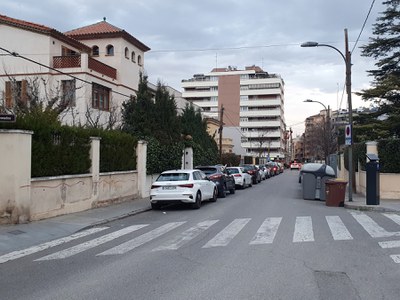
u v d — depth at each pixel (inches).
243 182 1129.4
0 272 283.9
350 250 340.8
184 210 639.8
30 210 479.2
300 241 377.4
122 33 1286.9
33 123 491.8
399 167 758.5
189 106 1392.7
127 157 744.3
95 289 239.3
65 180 550.3
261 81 4554.6
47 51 1096.2
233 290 235.0
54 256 331.9
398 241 379.9
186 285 245.1
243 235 409.7
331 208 663.8
